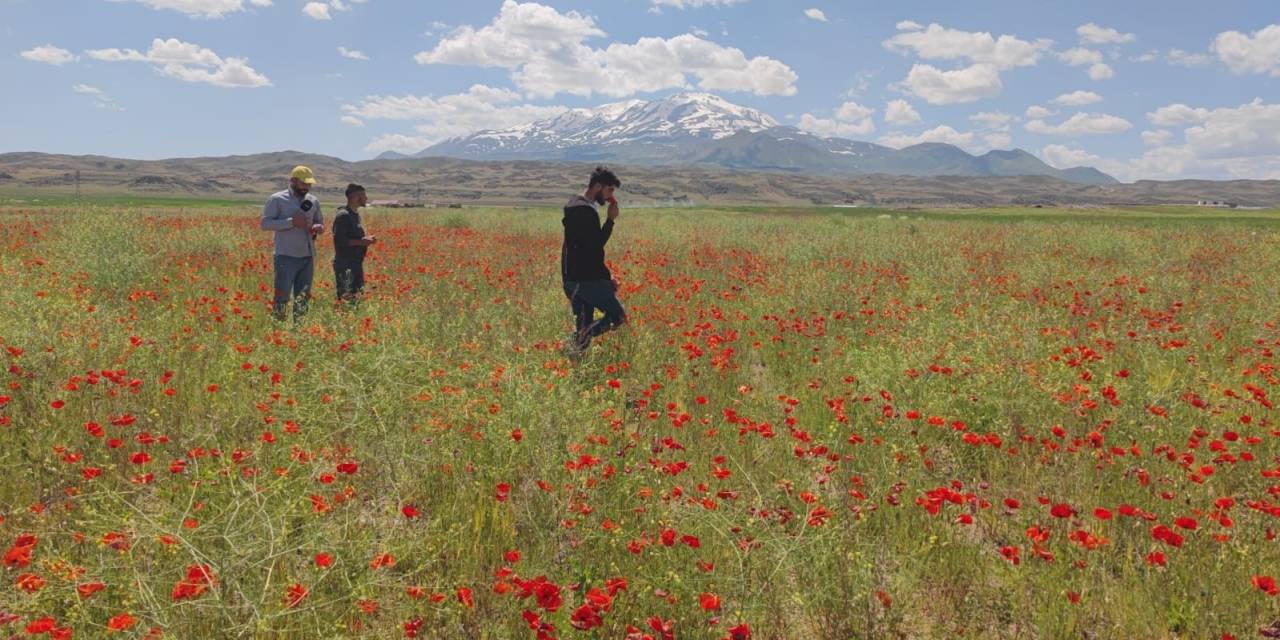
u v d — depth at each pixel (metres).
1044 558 3.65
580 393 5.89
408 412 5.18
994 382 6.08
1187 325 9.19
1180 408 5.89
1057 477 5.01
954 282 12.51
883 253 17.17
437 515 4.17
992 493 4.98
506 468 4.52
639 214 39.12
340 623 3.02
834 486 4.89
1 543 3.60
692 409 6.44
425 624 3.19
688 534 3.77
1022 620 3.54
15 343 5.89
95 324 6.92
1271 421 6.00
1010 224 33.59
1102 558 3.98
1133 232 25.19
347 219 10.02
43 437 4.76
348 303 8.98
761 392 6.95
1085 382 6.43
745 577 3.28
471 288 11.32
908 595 3.60
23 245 14.19
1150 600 3.61
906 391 6.11
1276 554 3.87
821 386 6.89
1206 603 3.45
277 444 4.58
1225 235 24.23
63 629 2.62
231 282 11.58
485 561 3.83
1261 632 3.30
